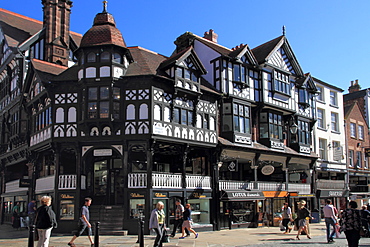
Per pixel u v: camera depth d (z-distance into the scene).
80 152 17.91
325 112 29.36
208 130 20.02
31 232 8.35
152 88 17.75
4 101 24.95
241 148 20.95
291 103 25.25
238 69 22.09
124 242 13.87
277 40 24.58
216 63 21.69
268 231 18.64
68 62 23.44
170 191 17.95
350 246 9.26
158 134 17.52
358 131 32.50
